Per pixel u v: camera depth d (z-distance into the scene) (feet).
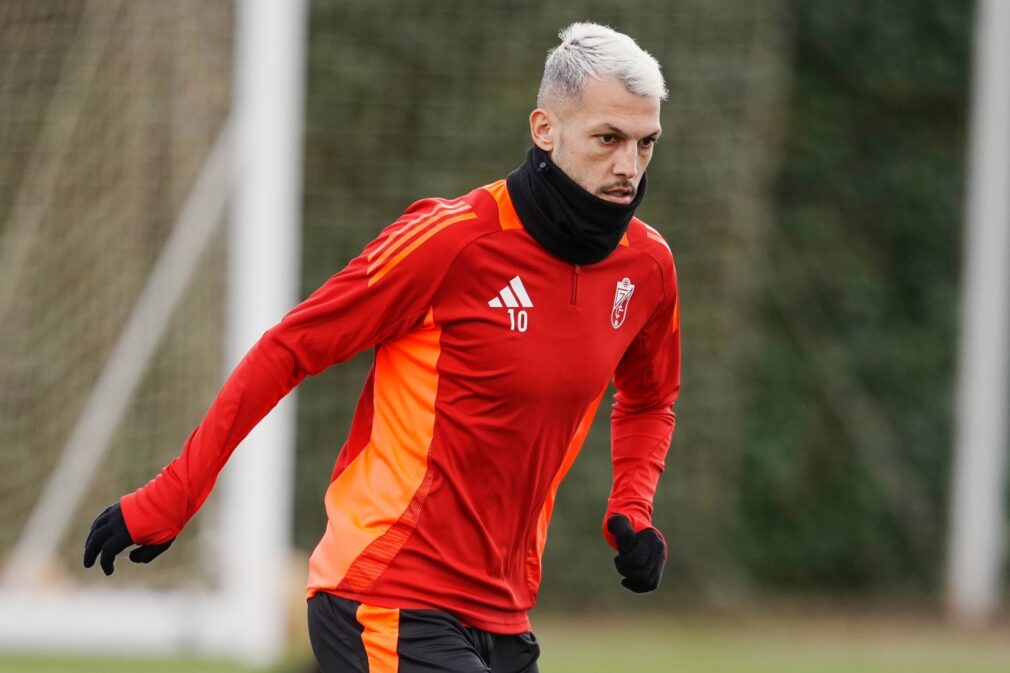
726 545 126.93
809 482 136.67
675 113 117.60
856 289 138.41
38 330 93.56
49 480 93.30
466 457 38.70
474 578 39.29
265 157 91.45
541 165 37.83
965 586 129.90
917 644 113.39
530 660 41.68
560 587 120.26
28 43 93.66
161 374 93.86
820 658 100.68
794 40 137.18
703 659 97.86
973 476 129.18
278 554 92.99
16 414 93.30
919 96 139.44
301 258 117.08
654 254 40.81
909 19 138.82
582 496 119.75
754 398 135.33
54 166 93.66
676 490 119.75
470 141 118.01
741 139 118.11
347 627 39.24
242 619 89.86
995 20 124.57
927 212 139.85
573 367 38.88
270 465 90.43
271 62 91.56
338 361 38.91
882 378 138.51
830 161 138.21
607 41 37.63
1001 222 126.11
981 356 127.85
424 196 118.11
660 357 43.73
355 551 39.17
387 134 117.80
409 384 38.96
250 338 91.20
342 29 117.19
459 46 117.70
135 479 93.56
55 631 90.89
